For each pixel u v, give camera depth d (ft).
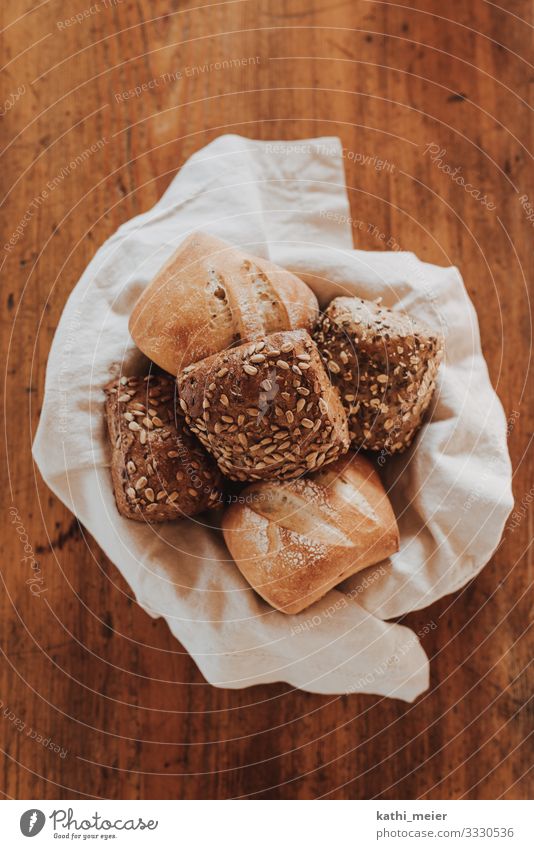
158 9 2.16
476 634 2.04
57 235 2.10
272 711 2.02
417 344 1.69
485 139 2.14
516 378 2.09
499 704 2.02
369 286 1.83
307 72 2.16
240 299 1.66
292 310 1.69
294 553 1.66
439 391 1.81
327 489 1.70
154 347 1.69
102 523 1.79
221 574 1.75
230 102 2.15
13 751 2.00
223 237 1.88
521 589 2.05
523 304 2.10
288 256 1.84
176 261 1.71
